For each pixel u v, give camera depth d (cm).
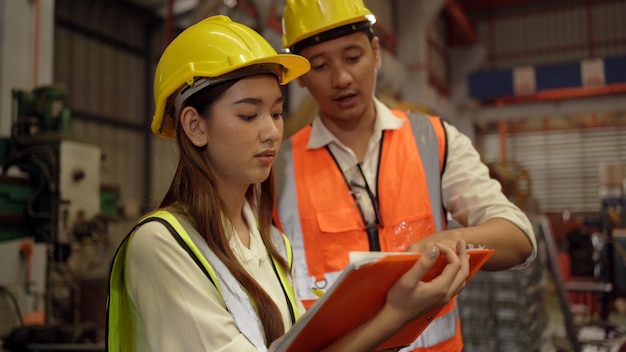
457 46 1134
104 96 681
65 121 281
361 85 132
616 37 1132
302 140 148
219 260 83
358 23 130
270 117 85
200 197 84
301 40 131
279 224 139
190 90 84
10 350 238
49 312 266
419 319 83
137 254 78
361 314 76
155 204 95
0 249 345
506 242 108
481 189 128
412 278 71
